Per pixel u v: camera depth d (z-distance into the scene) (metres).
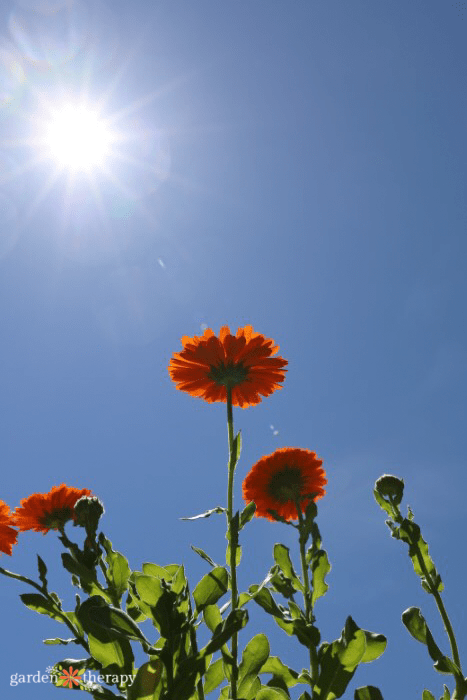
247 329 0.51
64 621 0.44
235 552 0.43
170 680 0.39
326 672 0.42
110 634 0.41
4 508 0.47
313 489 0.52
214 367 0.49
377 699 0.42
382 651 0.43
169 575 0.43
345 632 0.43
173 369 0.50
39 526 0.48
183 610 0.41
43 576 0.45
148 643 0.39
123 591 0.42
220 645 0.39
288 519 0.53
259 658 0.42
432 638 0.44
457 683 0.43
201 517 0.44
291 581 0.47
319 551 0.48
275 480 0.52
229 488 0.45
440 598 0.45
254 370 0.50
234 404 0.51
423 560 0.46
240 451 0.46
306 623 0.44
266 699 0.42
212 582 0.41
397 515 0.47
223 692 0.43
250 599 0.43
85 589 0.43
